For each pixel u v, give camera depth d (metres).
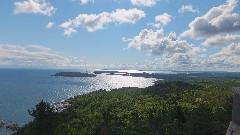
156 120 132.75
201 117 82.94
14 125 184.50
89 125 146.12
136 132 128.38
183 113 131.25
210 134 79.38
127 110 179.75
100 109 187.75
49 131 55.72
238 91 31.25
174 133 106.38
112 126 139.25
